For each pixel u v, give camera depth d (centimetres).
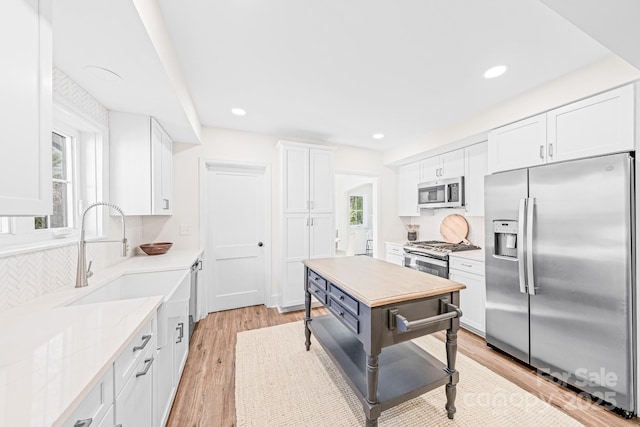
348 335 204
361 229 793
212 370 200
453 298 149
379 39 154
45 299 127
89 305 117
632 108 153
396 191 435
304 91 221
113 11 101
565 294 175
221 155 316
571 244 171
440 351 230
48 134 80
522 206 196
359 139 359
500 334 220
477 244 328
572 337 172
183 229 299
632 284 149
